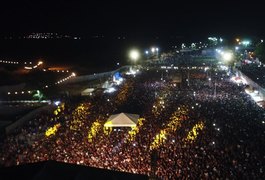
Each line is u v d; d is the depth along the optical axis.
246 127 27.69
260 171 18.27
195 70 69.94
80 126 30.14
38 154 22.06
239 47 115.50
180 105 37.66
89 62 88.12
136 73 66.69
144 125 29.20
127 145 23.53
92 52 125.69
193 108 35.75
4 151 22.95
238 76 56.69
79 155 21.64
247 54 91.06
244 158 20.33
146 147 22.84
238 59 80.44
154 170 16.81
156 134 26.12
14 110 35.69
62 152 22.39
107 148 22.97
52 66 74.19
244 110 34.12
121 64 81.81
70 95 44.91
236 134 25.66
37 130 28.81
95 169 6.99
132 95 44.91
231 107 35.69
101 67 75.19
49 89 48.03
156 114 33.69
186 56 103.12
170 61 88.12
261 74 56.97
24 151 22.86
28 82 50.03
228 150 21.80
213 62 83.56
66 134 27.50
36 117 33.91
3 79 50.84
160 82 55.53
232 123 29.08
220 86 50.50
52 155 21.78
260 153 21.27
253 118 30.67
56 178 6.29
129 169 18.97
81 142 24.81
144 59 94.50
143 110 36.19
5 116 33.41
